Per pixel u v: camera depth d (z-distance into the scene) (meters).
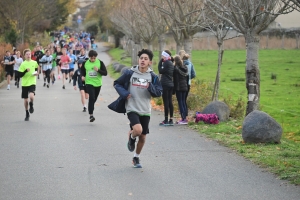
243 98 37.22
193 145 19.38
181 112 24.77
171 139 20.69
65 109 31.66
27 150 18.64
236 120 25.58
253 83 23.12
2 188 13.48
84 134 22.16
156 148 18.84
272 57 92.88
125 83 15.54
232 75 62.09
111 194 12.85
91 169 15.59
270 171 15.12
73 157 17.34
